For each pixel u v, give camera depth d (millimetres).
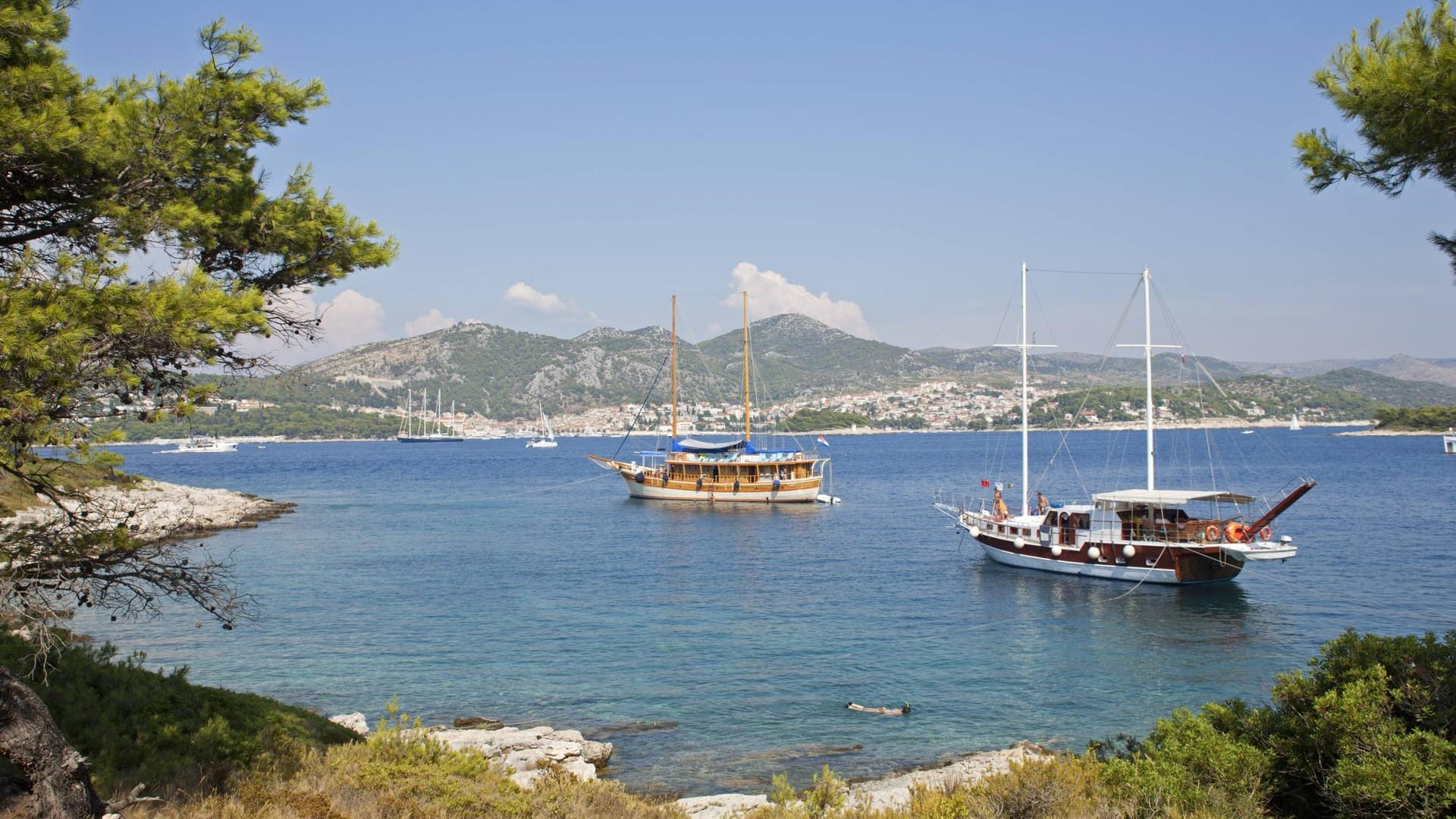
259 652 31234
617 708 25312
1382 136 11023
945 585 44312
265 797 10750
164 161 10102
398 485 123750
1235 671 29125
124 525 10852
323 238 12531
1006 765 19859
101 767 10875
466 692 26703
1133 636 33719
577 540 63031
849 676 28500
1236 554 41375
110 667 14336
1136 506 44656
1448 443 169875
